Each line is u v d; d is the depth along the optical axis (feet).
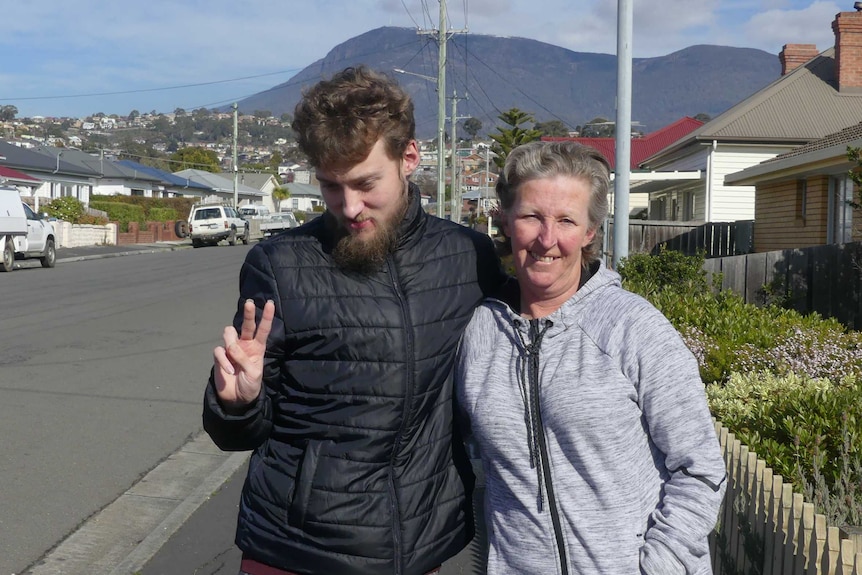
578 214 7.74
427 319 8.34
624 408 7.48
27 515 18.58
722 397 16.78
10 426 25.54
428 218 8.94
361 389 8.05
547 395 7.62
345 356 8.09
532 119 134.62
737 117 81.20
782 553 10.29
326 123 7.70
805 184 59.41
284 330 8.15
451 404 8.52
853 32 82.02
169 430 25.64
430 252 8.63
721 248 70.90
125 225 147.54
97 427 25.75
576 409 7.47
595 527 7.46
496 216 9.09
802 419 13.66
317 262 8.30
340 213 8.06
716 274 35.60
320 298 8.18
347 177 7.88
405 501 8.13
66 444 23.90
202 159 369.71
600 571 7.41
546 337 7.80
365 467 8.03
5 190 80.59
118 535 17.65
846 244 33.40
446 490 8.46
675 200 104.42
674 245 71.97
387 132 7.85
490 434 7.84
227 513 18.83
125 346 39.99
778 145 79.66
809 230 58.08
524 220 7.83
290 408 8.23
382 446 8.06
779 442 14.05
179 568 15.92
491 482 8.04
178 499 19.83
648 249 72.08
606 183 7.97
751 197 80.33
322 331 8.09
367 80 7.93
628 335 7.55
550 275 7.82
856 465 12.28
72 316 50.03
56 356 37.04
